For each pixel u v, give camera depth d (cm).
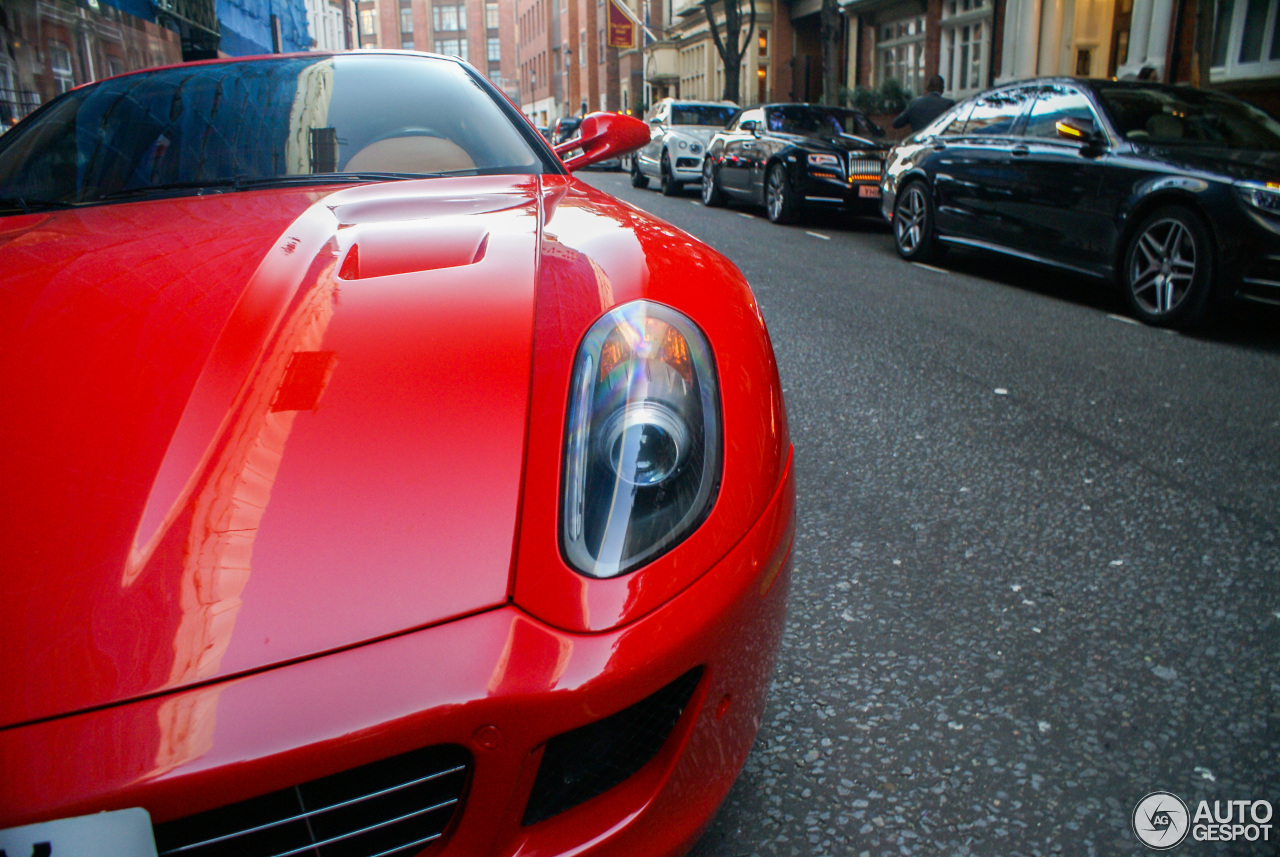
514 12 8975
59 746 77
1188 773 146
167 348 109
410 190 177
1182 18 1087
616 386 107
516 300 121
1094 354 419
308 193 176
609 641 91
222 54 1589
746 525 107
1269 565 214
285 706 80
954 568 214
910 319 497
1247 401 345
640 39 4172
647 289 125
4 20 821
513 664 87
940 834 133
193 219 155
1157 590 203
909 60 1855
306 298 120
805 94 2527
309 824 84
